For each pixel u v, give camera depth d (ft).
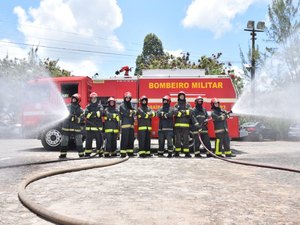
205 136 33.78
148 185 19.65
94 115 32.48
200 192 17.92
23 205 15.29
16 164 26.73
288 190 18.52
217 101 33.47
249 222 12.91
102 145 32.96
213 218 13.37
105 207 14.94
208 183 20.33
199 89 38.14
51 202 15.80
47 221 13.16
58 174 23.09
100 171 24.52
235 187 19.24
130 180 21.13
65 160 29.76
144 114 32.99
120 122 33.65
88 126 32.65
